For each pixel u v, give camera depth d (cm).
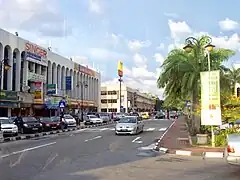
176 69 2542
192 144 2016
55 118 3709
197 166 1267
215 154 1578
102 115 5728
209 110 1847
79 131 3597
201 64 2447
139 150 1812
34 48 5256
